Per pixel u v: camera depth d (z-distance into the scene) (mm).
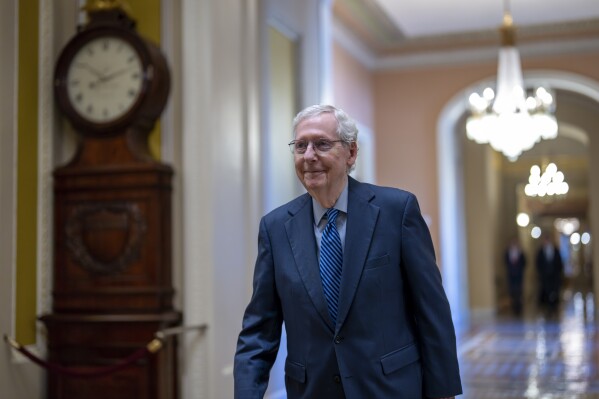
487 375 9633
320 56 8570
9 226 5500
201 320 6113
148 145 6180
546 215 33062
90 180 6020
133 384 5824
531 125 11891
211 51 6254
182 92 6270
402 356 2754
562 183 22484
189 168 6195
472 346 12781
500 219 24328
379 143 16281
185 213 6180
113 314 5918
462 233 18719
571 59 15398
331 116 2807
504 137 11867
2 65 5453
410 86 16156
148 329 5832
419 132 16078
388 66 16219
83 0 6418
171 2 6344
